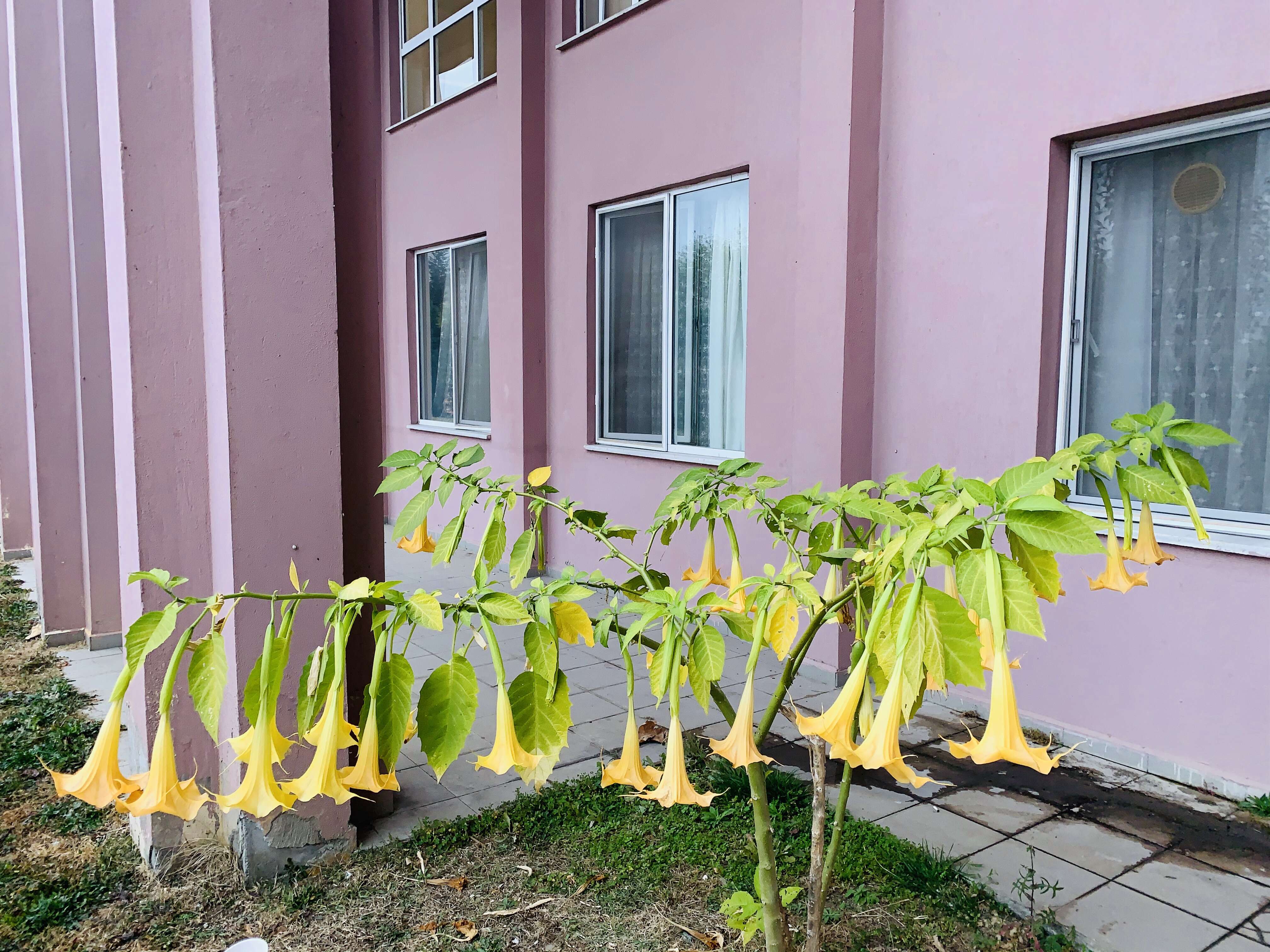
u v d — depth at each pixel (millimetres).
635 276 6320
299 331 2721
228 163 2592
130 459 2789
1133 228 3717
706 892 2662
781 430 5059
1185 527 3535
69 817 3176
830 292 4438
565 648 5324
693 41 5422
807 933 2141
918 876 2689
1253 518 3422
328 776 1114
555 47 6570
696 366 5883
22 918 2553
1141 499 1556
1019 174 3814
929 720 4137
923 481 1771
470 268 8148
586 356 6602
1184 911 2596
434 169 8219
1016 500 1137
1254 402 3426
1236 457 3488
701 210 5730
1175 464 1610
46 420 5391
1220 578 3344
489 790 3377
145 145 2707
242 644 2678
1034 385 3830
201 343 2801
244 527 2658
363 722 1211
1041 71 3711
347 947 2428
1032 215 3779
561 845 2951
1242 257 3416
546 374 7043
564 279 6746
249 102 2619
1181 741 3482
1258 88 3082
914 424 4332
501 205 7059
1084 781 3484
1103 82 3512
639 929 2488
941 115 4102
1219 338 3504
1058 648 3848
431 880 2740
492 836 3000
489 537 1854
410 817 3145
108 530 5312
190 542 2811
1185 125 3412
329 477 2791
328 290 2770
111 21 2715
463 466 1914
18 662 5117
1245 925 2529
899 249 4344
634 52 5879
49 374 5402
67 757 3678
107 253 3053
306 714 1224
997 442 3990
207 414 2814
